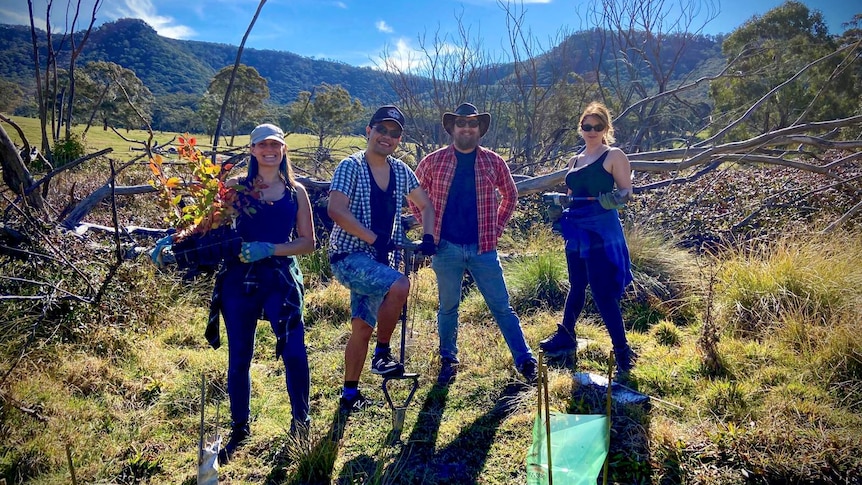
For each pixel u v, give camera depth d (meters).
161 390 3.64
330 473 2.79
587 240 3.71
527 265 5.61
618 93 11.52
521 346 3.69
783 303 4.28
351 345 3.28
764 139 6.35
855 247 5.19
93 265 4.60
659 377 3.55
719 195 7.56
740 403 3.17
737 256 5.32
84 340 4.08
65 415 3.21
